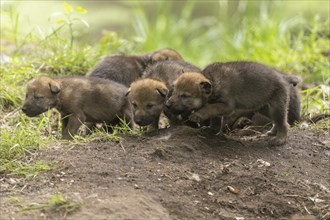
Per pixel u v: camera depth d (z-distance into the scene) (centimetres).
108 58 1855
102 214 1069
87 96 1554
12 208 1091
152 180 1230
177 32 3244
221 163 1352
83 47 2216
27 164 1273
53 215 1066
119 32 3170
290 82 1611
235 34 3059
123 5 3978
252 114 1592
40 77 1552
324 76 2239
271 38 2731
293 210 1222
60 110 1552
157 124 1581
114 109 1591
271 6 3397
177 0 4141
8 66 1944
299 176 1346
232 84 1447
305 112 1792
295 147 1487
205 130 1484
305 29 3028
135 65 1855
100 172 1234
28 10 3562
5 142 1366
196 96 1460
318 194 1282
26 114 1513
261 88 1459
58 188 1166
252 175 1312
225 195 1234
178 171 1282
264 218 1191
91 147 1363
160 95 1553
